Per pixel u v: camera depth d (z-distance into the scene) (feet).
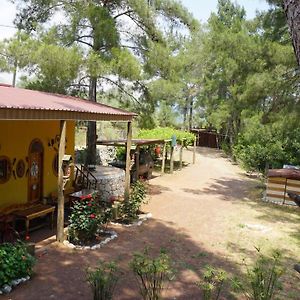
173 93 49.80
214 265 24.72
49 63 39.93
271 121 48.21
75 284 20.52
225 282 21.26
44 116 23.63
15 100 23.16
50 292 19.42
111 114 33.35
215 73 97.50
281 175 46.70
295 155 65.51
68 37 44.06
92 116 30.37
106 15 43.78
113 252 26.05
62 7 45.93
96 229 27.91
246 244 29.96
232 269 24.17
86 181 40.78
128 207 35.06
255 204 45.75
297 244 30.63
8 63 42.14
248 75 50.98
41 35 43.93
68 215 33.83
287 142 65.10
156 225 34.04
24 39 42.29
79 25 44.70
